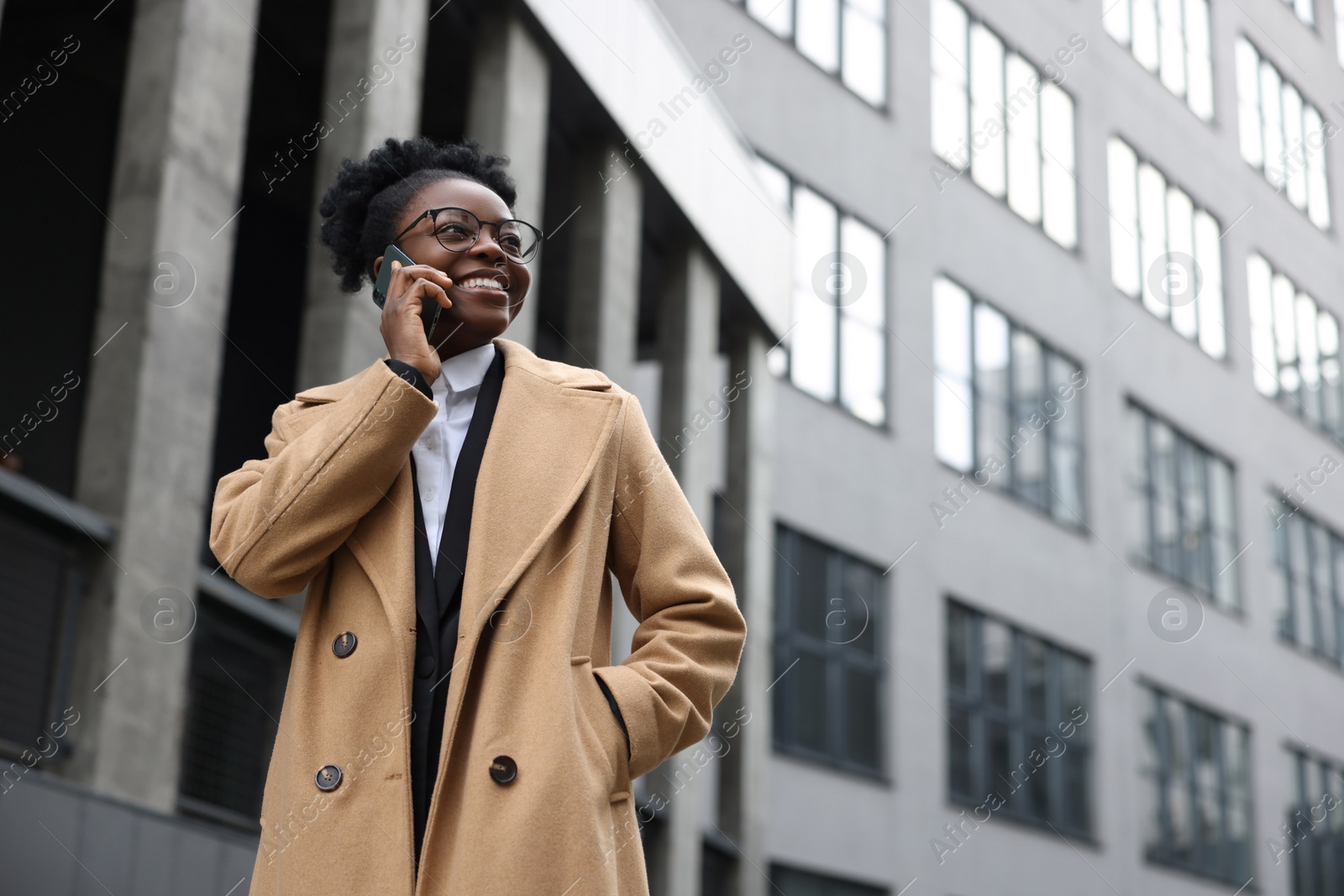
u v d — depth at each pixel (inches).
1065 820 774.5
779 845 628.4
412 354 64.7
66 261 364.5
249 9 313.7
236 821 281.3
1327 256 1090.7
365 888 58.6
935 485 747.4
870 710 686.5
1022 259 840.3
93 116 378.9
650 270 551.8
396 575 63.0
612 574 74.1
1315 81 1111.6
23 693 243.0
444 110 447.2
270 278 434.9
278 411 72.2
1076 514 836.0
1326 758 965.2
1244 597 941.2
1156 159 960.9
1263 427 994.7
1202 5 1036.5
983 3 855.1
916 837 685.3
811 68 729.0
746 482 583.5
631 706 63.5
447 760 59.3
